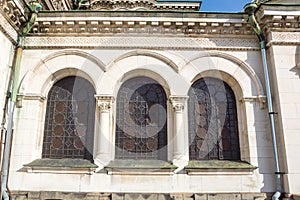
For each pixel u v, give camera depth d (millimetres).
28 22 9578
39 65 9766
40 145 9391
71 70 9883
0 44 8625
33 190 8695
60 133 9656
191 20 9680
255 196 8680
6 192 8391
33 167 8750
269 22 9500
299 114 8891
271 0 10891
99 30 9859
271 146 9117
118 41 9875
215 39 10039
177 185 8805
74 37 9953
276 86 9211
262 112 9430
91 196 8633
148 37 9938
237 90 9961
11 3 8547
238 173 8914
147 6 16938
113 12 9641
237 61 9883
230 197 8656
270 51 9648
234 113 9922
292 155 8523
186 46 9898
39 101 9492
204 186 8812
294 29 9602
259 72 9781
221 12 9711
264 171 8938
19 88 9391
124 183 8805
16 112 9242
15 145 9008
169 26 9820
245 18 9820
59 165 8766
